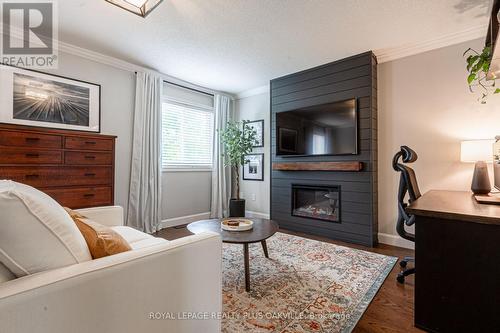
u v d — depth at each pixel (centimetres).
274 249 286
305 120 362
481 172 214
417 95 291
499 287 121
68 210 120
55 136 246
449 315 134
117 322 84
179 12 226
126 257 90
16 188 80
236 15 231
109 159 284
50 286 70
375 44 287
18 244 74
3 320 62
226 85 437
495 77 217
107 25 248
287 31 258
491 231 123
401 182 211
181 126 418
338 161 331
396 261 250
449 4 215
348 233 319
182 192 416
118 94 338
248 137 423
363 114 310
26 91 263
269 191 430
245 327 149
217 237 121
